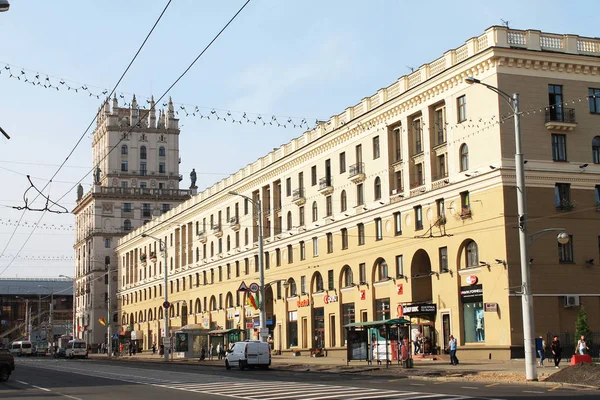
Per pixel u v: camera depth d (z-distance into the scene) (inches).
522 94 1866.4
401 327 1785.2
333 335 2581.2
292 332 2886.3
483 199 1873.8
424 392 1021.2
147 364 2652.6
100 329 5216.5
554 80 1907.0
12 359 1616.6
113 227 5270.7
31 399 1055.0
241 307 3316.9
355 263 2448.3
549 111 1881.2
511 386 1132.5
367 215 2377.0
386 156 2289.6
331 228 2596.0
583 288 1850.4
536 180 1846.7
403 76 2218.3
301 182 2844.5
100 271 5236.2
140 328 4714.6
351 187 2487.7
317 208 2711.6
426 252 2094.0
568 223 1862.7
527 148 1849.2
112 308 5275.6
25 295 7224.4
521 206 1251.8
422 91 2112.5
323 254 2650.1
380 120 2327.8
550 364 1617.9
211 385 1288.1
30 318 6628.9
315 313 2714.1
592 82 1951.3
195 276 3890.3
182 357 3216.0
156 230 4493.1
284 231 2950.3
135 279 4879.4
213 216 3688.5
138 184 5354.3
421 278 2159.2
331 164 2623.0
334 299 2556.6
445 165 2041.1
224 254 3523.6
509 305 1768.0
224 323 3481.8
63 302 7401.6
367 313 2369.6
